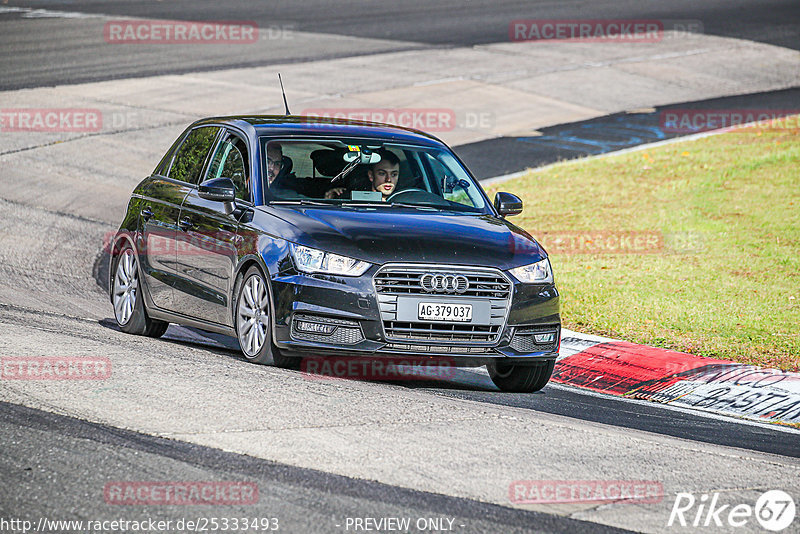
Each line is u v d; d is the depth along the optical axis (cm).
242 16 13050
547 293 2962
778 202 5878
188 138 3616
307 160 3184
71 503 1811
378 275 2792
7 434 2150
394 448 2191
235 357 3081
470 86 9694
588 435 2423
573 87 9850
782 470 2281
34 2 13712
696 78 10350
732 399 3212
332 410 2434
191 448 2112
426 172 3291
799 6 14475
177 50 10844
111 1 13975
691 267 4734
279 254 2853
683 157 7219
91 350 2938
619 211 5900
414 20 13138
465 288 2828
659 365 3456
